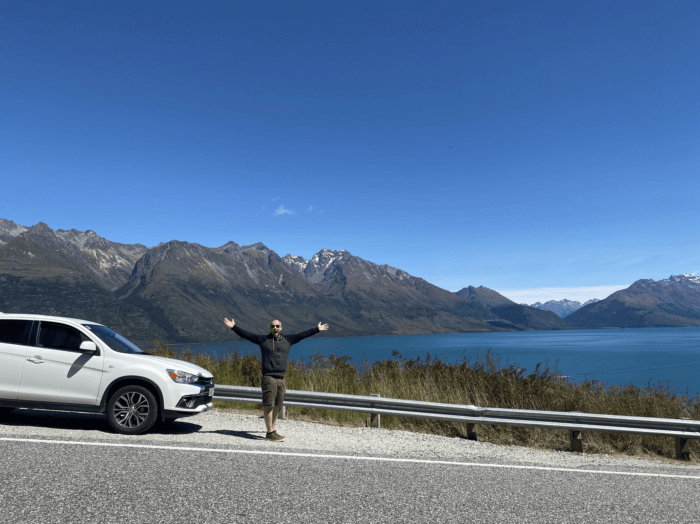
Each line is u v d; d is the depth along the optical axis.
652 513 4.43
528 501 4.64
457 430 9.10
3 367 7.12
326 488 4.73
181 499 4.19
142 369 7.20
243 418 9.20
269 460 5.75
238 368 12.80
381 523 3.85
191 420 8.60
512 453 7.54
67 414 8.44
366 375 12.77
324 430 8.43
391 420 9.70
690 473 6.28
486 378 11.55
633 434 8.59
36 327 7.43
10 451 5.47
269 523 3.73
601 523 4.10
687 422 7.95
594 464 6.73
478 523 3.96
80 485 4.43
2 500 3.94
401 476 5.36
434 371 12.30
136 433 6.98
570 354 110.50
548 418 8.14
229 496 4.33
